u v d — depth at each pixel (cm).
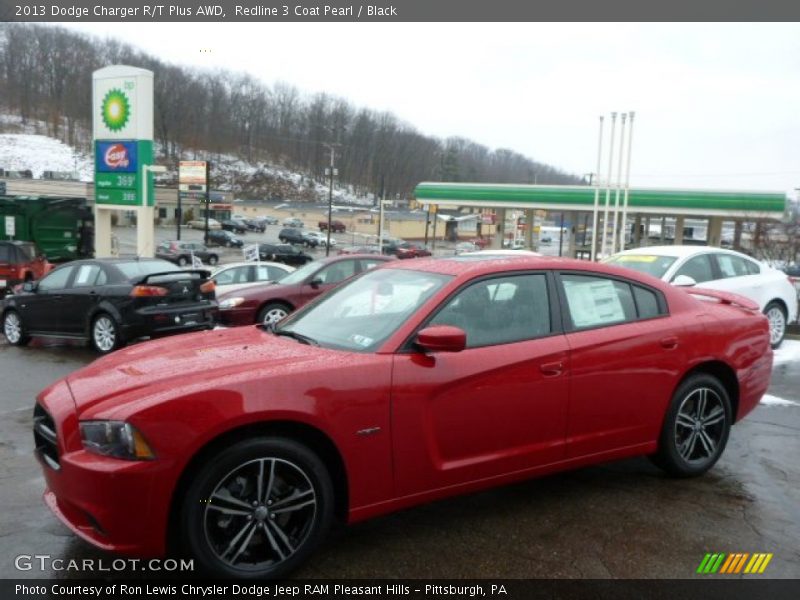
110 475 288
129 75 2402
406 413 342
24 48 12875
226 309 1100
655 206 4191
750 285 969
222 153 12912
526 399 379
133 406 296
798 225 3959
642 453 436
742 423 612
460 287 382
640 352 425
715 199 4038
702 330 459
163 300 966
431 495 356
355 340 368
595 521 394
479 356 367
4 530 371
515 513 404
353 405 328
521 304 398
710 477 470
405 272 423
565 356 394
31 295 1044
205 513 301
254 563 317
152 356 365
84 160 12106
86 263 1022
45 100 13100
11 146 11694
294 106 13238
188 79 12306
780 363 908
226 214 9294
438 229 9606
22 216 2478
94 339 982
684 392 449
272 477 315
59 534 367
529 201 4575
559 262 425
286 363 334
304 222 9625
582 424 404
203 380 313
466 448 363
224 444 307
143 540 293
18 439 538
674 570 340
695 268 941
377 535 372
